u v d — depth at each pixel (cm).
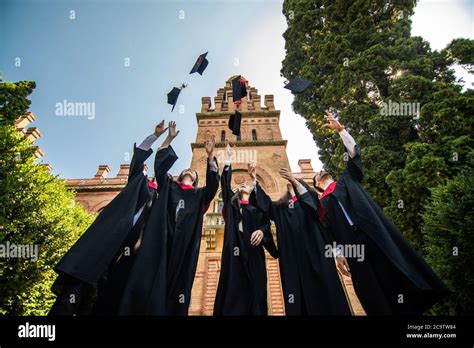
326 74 1290
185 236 454
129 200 440
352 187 473
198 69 659
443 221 625
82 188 1983
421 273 392
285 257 460
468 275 579
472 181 608
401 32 1112
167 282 409
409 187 785
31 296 808
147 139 503
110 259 383
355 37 1200
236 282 430
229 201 507
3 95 1130
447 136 802
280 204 534
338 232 466
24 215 825
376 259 420
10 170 832
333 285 397
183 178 555
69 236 951
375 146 944
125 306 351
